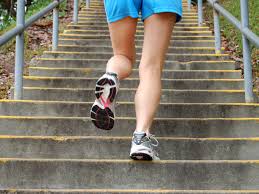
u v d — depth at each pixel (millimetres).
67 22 8188
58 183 2527
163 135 3189
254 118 3320
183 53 5512
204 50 5504
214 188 2539
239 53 6887
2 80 6133
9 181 2531
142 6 2500
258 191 2328
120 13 2496
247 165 2570
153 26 2445
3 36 3213
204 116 3570
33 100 3818
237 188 2549
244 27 3586
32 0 10305
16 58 3754
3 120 3258
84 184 2525
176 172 2537
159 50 2453
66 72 4633
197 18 7211
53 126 3242
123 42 2535
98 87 2395
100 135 3230
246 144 2908
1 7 10734
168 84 4324
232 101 3994
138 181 2521
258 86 5750
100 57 5227
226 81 4336
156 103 2434
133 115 3576
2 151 2895
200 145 2900
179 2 2500
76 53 5234
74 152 2887
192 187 2529
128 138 2893
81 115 3592
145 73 2443
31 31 7609
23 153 2891
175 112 3561
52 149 2893
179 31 6344
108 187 2520
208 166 2555
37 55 6859
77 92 3988
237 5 8469
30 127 3244
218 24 5316
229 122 3252
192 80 4332
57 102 3605
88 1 7918
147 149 2432
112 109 2420
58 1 5344
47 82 4281
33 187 2523
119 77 2477
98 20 7133
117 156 2875
